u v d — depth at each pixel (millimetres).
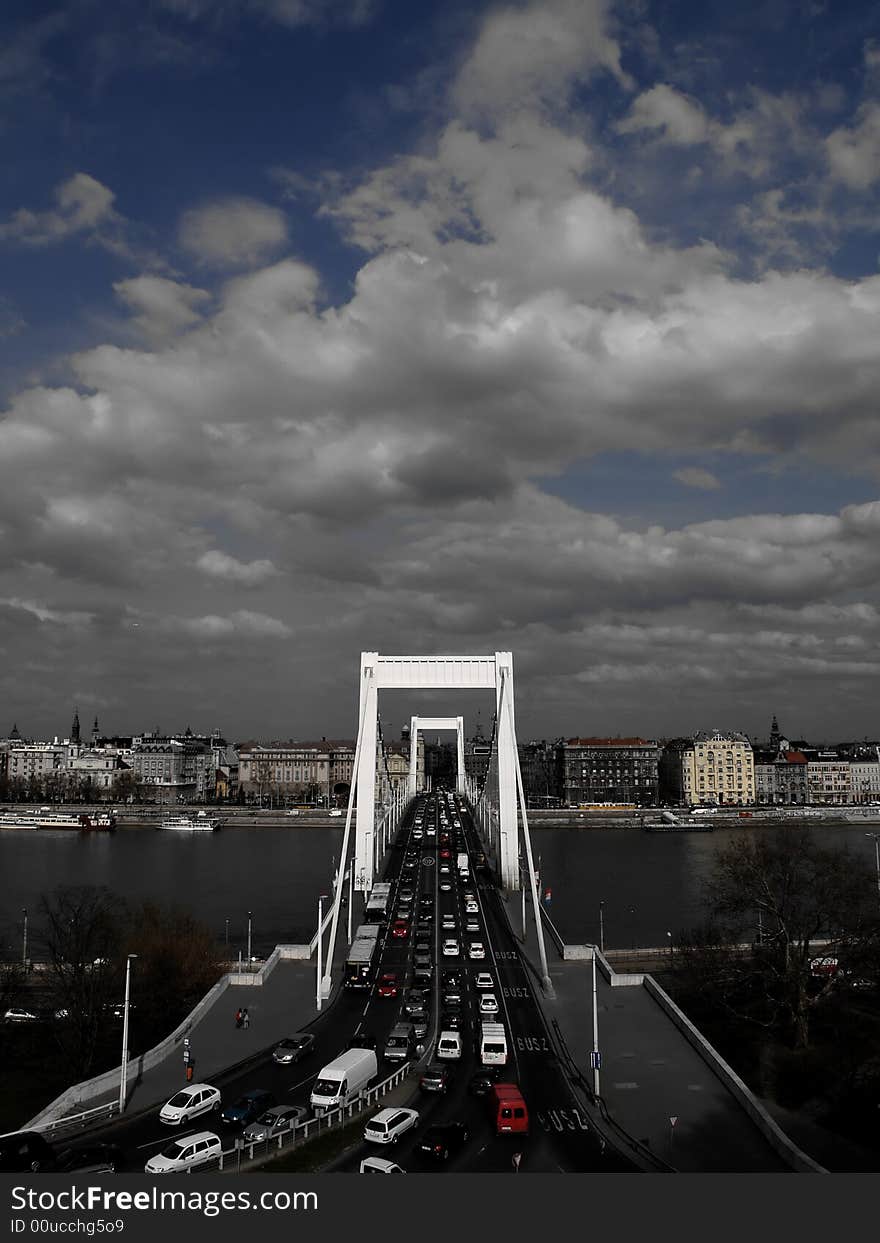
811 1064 93062
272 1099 70688
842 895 109250
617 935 158625
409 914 148625
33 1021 107875
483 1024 85062
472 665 179250
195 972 118250
